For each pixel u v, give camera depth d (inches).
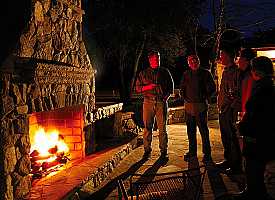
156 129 427.8
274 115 163.2
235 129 230.1
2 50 162.7
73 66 229.8
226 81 235.3
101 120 339.6
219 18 678.5
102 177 233.5
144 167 264.8
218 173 238.7
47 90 199.8
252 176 170.4
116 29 692.1
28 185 176.6
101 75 1162.0
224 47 235.6
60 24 224.7
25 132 176.2
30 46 184.4
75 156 256.2
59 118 255.6
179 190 183.3
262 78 166.2
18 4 179.8
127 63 772.6
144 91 288.0
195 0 713.0
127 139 330.0
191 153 286.0
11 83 164.6
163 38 700.7
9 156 161.8
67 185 190.9
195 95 272.8
